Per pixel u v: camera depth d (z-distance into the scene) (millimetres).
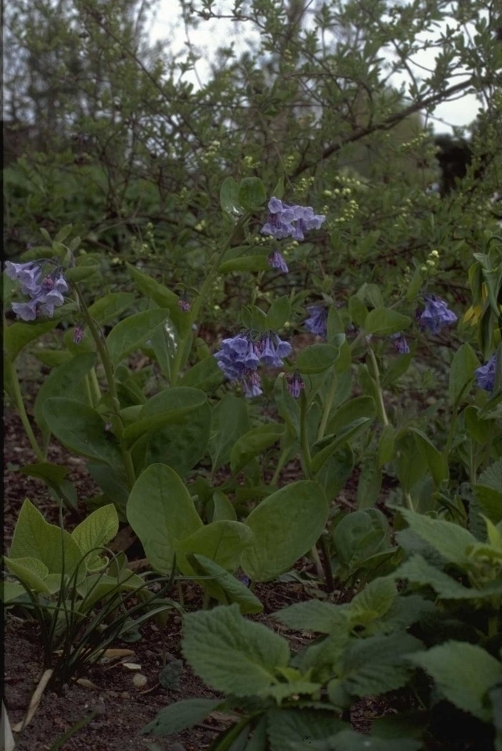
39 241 4586
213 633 1467
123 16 4918
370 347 2791
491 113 3654
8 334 2641
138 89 4227
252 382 2490
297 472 3912
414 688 1612
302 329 3238
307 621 1555
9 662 2016
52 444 4266
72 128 4422
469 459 2746
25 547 2113
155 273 4258
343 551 2434
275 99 3779
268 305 3984
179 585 2289
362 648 1445
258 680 1415
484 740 1499
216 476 3637
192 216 4500
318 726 1396
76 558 2111
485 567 1471
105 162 4535
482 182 3756
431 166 4152
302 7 4086
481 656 1282
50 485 2734
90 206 5316
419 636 1664
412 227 3674
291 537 2146
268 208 2471
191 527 2123
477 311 2367
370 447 3115
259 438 2508
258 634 1492
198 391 2449
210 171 3918
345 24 3928
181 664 2049
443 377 4312
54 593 2135
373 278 3580
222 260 2916
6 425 4527
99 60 4387
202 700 1594
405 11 3760
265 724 1442
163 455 2570
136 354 5039
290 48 3922
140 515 2117
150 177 4625
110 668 2119
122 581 2010
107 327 4777
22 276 2254
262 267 2633
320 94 3988
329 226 3430
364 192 3967
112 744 1779
